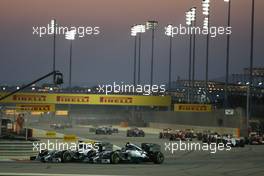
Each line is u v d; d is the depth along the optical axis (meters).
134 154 137.75
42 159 145.75
